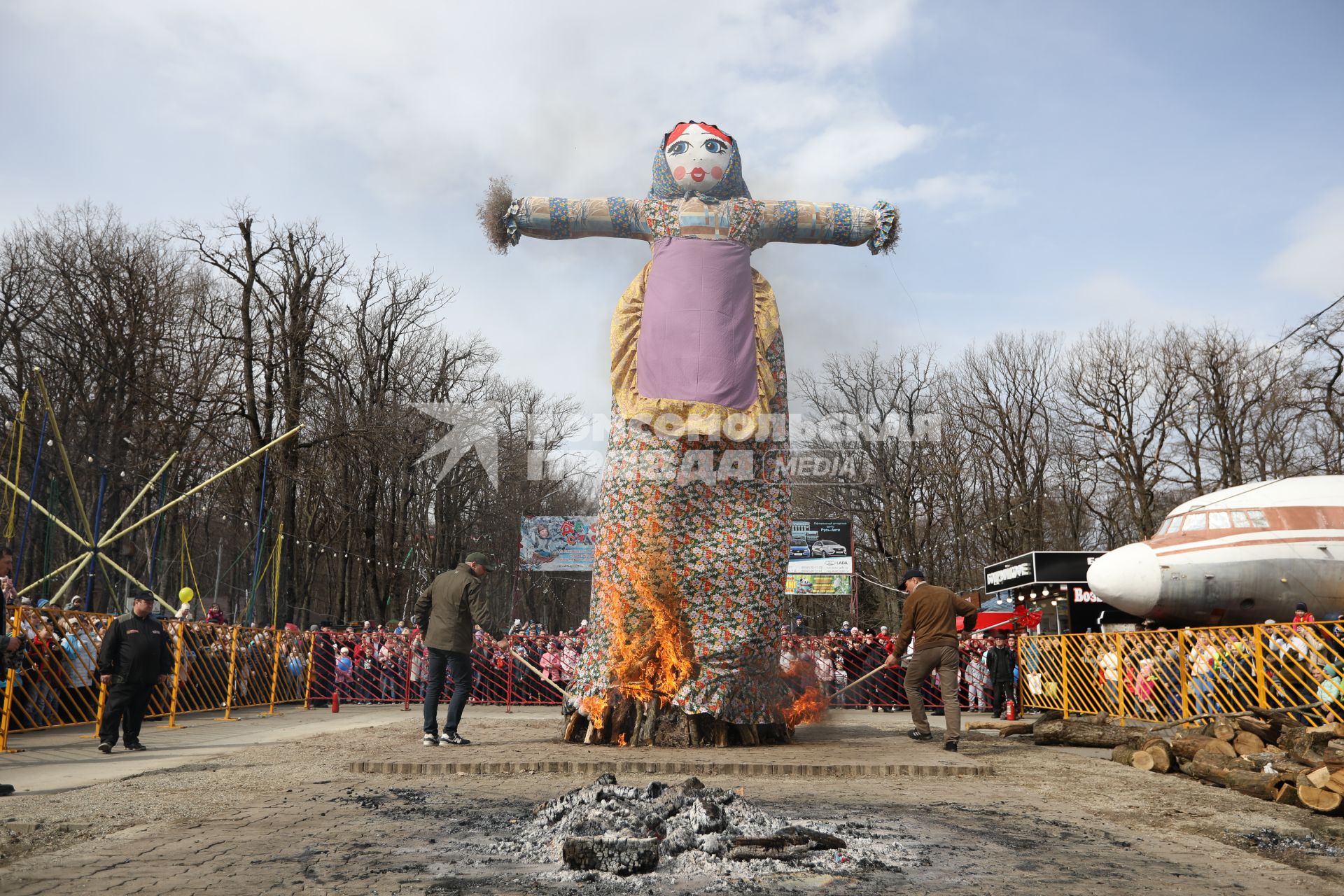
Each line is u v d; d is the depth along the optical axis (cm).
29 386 2988
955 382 4378
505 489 4825
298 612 3347
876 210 1148
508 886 428
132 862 471
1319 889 453
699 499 1045
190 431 3091
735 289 1091
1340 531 1666
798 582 3800
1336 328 3136
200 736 1215
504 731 1200
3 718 1027
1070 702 1506
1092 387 4019
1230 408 3766
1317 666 1060
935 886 436
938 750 980
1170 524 1866
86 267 3164
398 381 3819
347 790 703
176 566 3169
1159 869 487
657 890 425
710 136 1125
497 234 1125
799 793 710
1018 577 2309
